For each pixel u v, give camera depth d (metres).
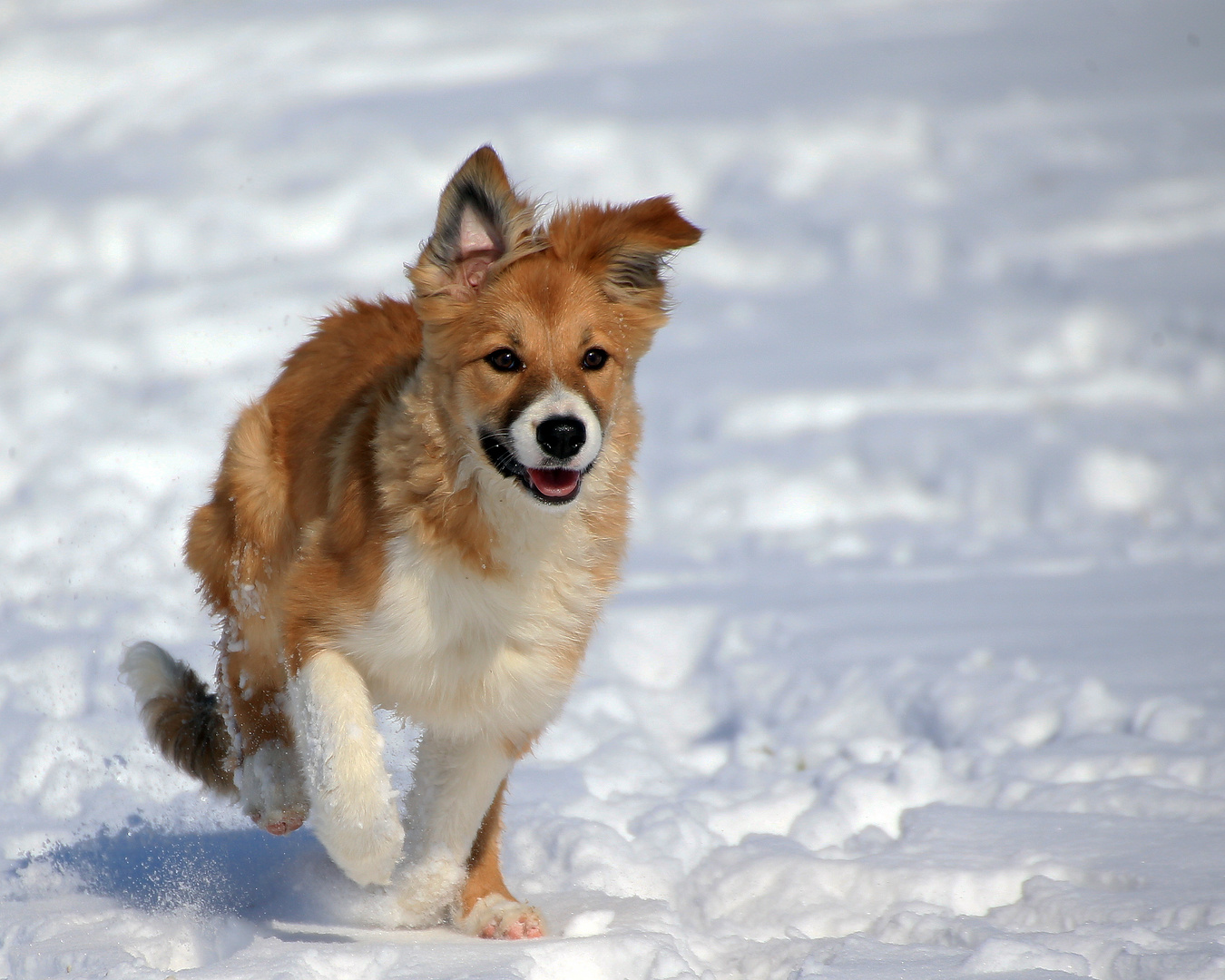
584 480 6.99
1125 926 6.07
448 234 7.00
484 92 31.72
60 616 11.80
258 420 7.71
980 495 16.16
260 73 34.78
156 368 19.09
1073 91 30.64
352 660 6.82
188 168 28.36
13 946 6.23
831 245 25.00
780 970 6.03
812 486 16.30
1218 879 6.66
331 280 22.61
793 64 33.09
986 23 36.09
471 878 7.04
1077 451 16.50
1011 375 19.97
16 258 24.91
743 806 8.20
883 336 21.48
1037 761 8.40
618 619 12.02
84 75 35.19
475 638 6.80
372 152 27.89
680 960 5.86
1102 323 21.08
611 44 35.72
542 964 5.83
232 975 5.54
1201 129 28.16
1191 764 8.21
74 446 16.03
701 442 17.80
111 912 6.67
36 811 8.23
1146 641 10.80
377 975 5.73
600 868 7.34
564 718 9.93
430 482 6.67
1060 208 25.58
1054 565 13.66
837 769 8.66
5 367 19.14
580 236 7.24
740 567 14.01
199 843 7.77
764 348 21.09
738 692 10.52
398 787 8.14
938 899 6.87
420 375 6.90
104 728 9.34
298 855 7.57
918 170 27.47
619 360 7.20
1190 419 18.11
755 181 27.06
